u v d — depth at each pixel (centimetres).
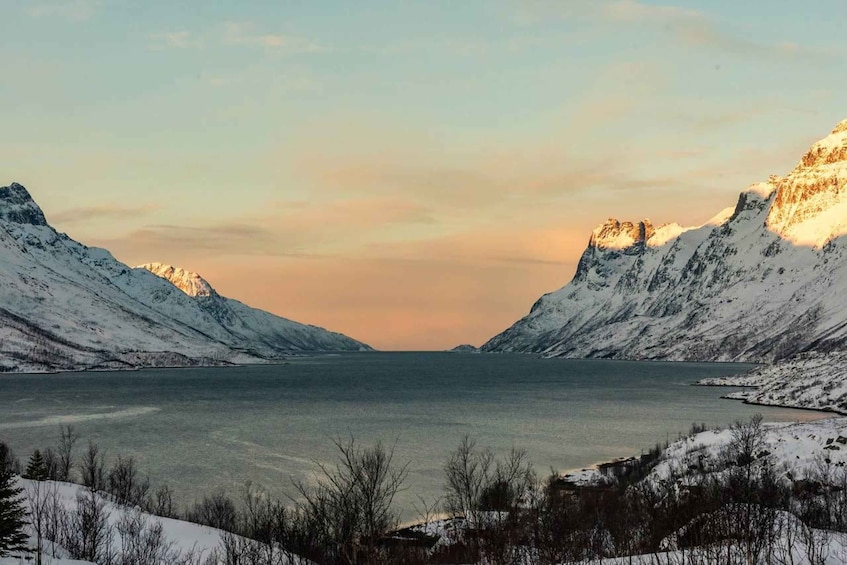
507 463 10856
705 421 17388
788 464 7775
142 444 14112
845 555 3803
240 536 5291
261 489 9569
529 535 5188
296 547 4441
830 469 7538
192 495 9356
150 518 6469
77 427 17125
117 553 5009
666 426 16675
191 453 12862
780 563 3619
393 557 4384
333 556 4131
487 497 6462
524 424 17288
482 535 5091
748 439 8150
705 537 3994
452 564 4816
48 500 6138
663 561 3969
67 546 4953
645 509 6044
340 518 4562
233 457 12350
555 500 6481
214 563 4806
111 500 7212
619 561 4222
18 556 4412
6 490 4612
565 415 19475
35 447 13838
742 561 3622
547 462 11750
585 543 4803
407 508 8169
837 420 11612
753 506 4322
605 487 8619
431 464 11119
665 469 8800
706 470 7862
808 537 3931
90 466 9912
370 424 17388
